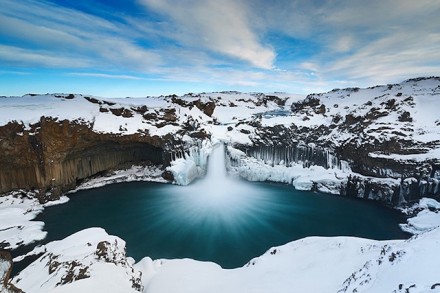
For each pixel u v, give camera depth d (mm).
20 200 32812
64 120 35156
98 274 13648
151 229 28219
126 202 34844
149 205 33906
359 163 36062
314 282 13148
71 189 37875
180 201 35094
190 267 18984
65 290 11688
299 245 19531
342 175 37000
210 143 45375
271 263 17609
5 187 33281
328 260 15477
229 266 22172
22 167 33438
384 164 32969
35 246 24812
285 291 12977
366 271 10695
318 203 34094
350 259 14586
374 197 33719
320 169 39938
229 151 44469
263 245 25297
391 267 9703
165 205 33938
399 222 28984
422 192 29906
